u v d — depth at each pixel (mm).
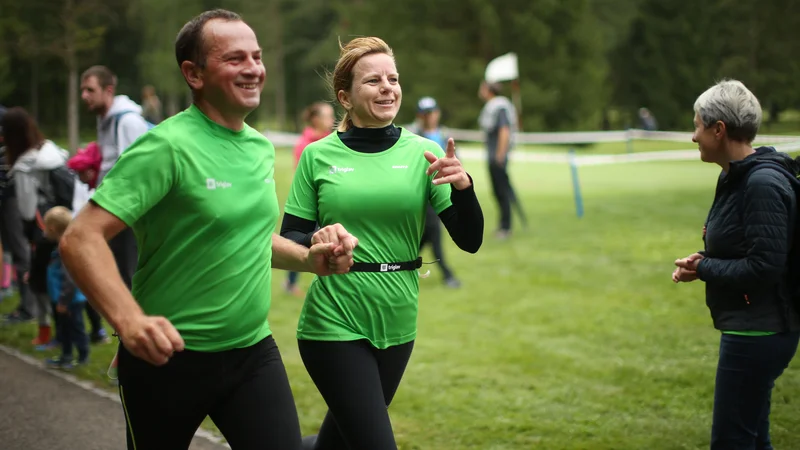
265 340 3508
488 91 14484
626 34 62219
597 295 9984
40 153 7883
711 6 51125
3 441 5652
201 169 3219
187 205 3207
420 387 6789
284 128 77875
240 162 3359
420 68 56000
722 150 4004
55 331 8328
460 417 6086
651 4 55531
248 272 3352
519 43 54000
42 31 43781
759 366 3896
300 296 10602
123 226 3076
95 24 48156
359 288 4008
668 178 23109
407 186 4059
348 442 3918
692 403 6250
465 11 55969
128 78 65625
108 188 3053
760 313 3881
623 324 8617
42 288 8258
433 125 11859
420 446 5543
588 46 54969
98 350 8156
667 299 9641
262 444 3309
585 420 5953
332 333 3986
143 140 3154
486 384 6832
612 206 17891
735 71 40906
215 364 3322
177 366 3277
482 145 44156
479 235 3957
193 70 3314
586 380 6875
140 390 3299
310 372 4082
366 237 4047
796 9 40469
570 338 8172
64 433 5828
